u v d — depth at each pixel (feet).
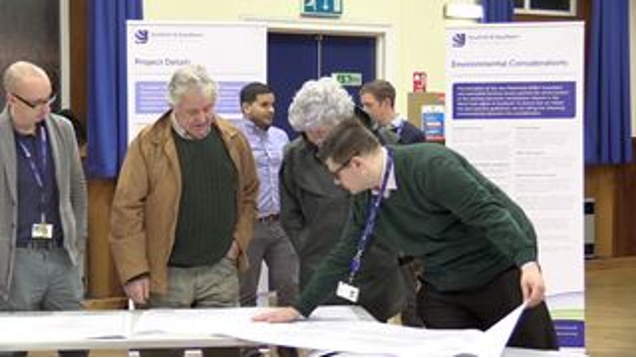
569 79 12.72
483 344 6.59
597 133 25.76
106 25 20.15
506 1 24.58
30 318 8.05
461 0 24.47
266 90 14.88
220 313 8.26
